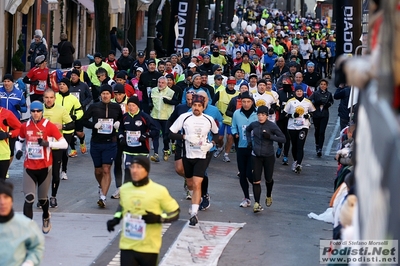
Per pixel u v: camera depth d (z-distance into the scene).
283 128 40.84
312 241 24.09
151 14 79.62
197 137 25.41
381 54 5.17
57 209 27.42
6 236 13.13
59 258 21.00
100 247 22.36
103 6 65.56
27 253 13.44
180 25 59.28
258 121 28.09
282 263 21.31
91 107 27.50
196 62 55.00
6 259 13.06
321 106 44.06
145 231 15.69
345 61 6.26
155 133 27.08
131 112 27.03
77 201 29.03
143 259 15.77
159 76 43.25
